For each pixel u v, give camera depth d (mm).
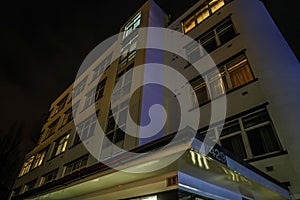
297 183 5449
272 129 6746
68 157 14773
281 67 7852
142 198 4391
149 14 15711
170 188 3816
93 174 5176
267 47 8633
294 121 6363
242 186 4781
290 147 6008
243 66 8945
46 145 19844
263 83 7668
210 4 13422
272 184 4871
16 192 19812
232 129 7750
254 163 6477
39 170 17953
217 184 4688
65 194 6770
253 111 7414
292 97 6898
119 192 5168
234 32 10438
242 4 11078
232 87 8852
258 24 9695
